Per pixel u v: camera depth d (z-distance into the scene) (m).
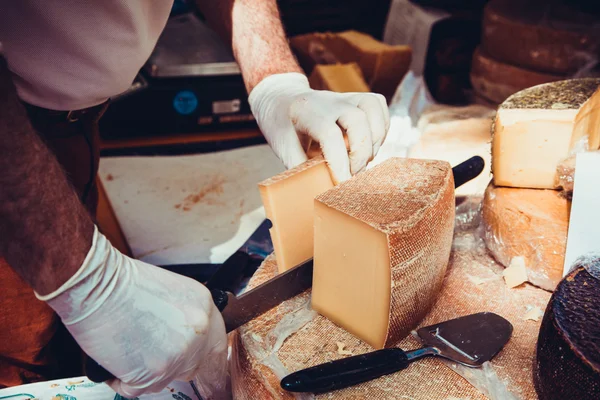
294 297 1.00
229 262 1.21
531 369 0.82
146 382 0.82
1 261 1.04
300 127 1.15
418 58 2.26
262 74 1.36
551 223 0.95
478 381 0.80
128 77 1.04
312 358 0.87
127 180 1.84
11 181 0.63
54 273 0.71
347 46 2.19
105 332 0.78
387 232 0.77
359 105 1.18
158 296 0.82
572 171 0.97
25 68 0.90
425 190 0.87
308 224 1.01
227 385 1.06
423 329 0.89
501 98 1.84
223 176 1.85
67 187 0.73
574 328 0.68
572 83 1.09
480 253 1.09
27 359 1.26
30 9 0.83
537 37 1.65
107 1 0.88
